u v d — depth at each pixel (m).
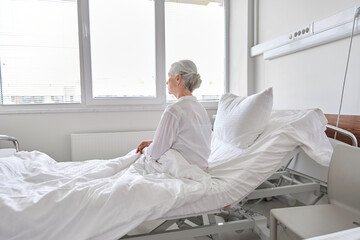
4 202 0.97
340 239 0.54
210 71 3.09
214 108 3.09
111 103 2.77
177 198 1.11
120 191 1.09
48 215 0.98
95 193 1.09
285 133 1.46
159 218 1.11
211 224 1.29
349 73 1.59
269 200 2.12
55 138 2.60
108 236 1.02
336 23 1.58
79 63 2.67
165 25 2.90
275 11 2.29
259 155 1.40
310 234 0.95
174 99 3.01
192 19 2.98
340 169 1.18
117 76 2.80
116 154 2.67
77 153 2.55
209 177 1.33
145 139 2.75
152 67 2.91
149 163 1.50
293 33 1.96
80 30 2.63
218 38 3.10
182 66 1.48
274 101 2.35
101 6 2.70
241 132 1.62
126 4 2.78
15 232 0.94
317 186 1.64
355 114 1.55
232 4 2.98
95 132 2.71
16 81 2.53
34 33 2.54
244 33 2.71
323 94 1.80
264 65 2.49
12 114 2.47
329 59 1.74
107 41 2.75
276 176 2.00
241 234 1.64
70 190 1.11
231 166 1.45
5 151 1.97
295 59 2.06
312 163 1.84
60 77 2.64
